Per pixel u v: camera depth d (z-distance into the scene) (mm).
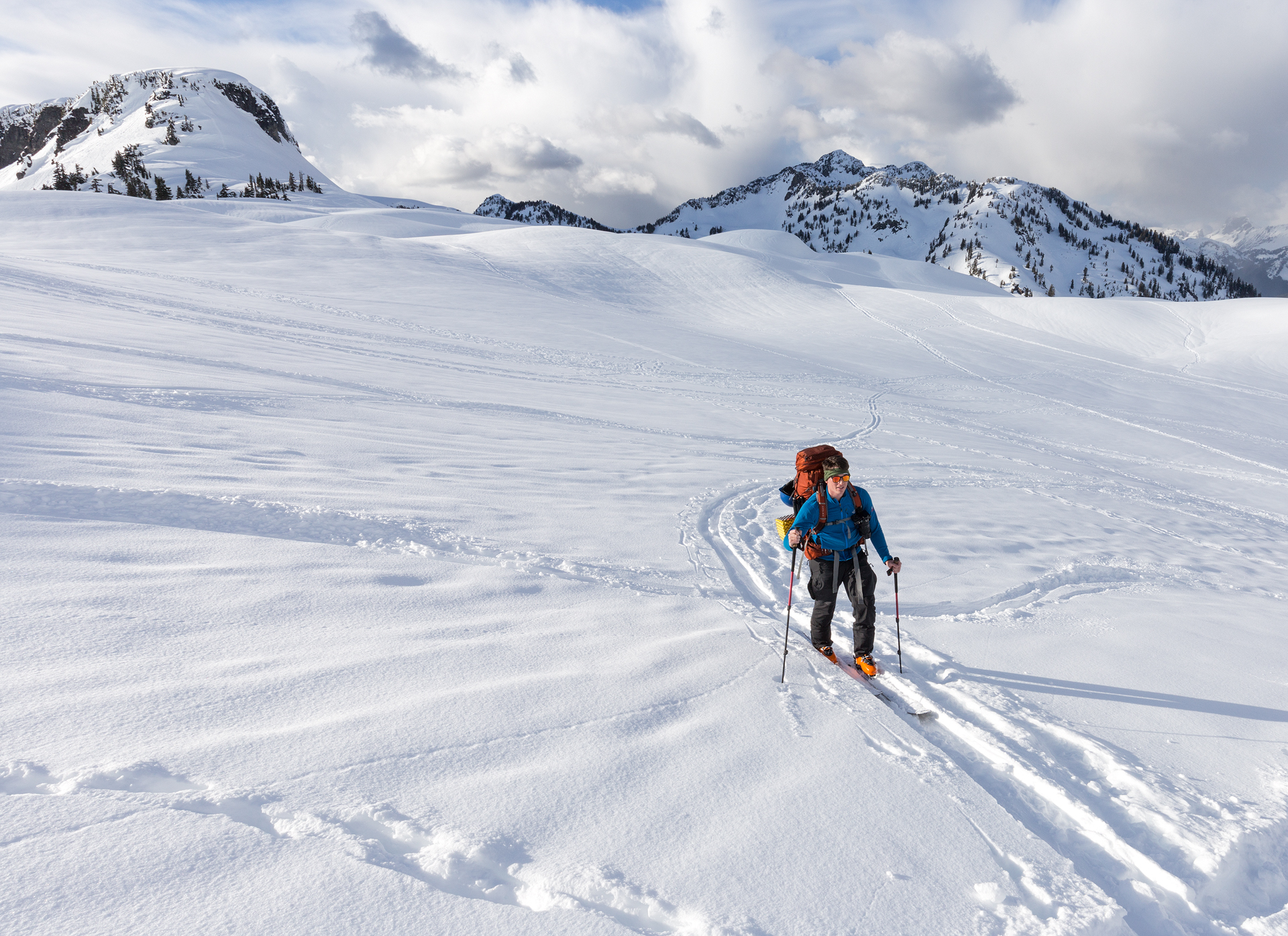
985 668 4336
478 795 2447
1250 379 37500
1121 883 2582
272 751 2506
